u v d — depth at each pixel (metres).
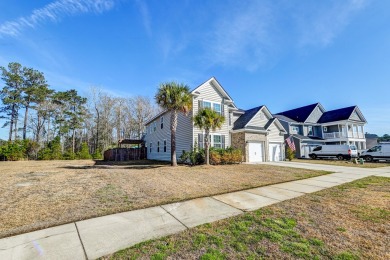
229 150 16.88
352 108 30.28
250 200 5.77
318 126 32.03
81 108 40.00
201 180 9.02
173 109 14.76
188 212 4.77
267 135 21.00
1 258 2.87
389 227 3.81
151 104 45.56
